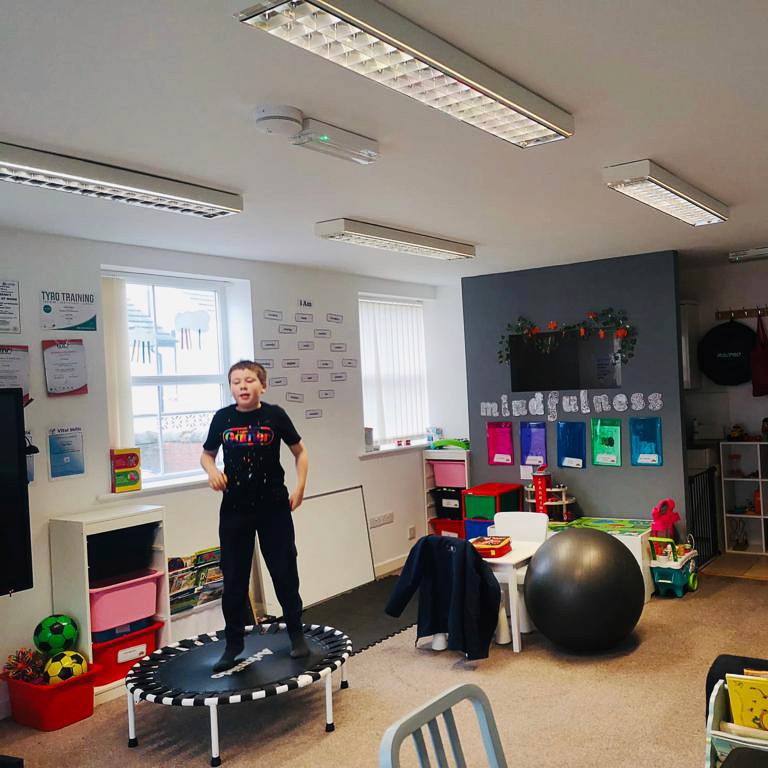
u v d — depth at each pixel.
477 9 1.97
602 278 6.35
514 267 6.60
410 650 4.78
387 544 6.91
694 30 2.14
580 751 3.28
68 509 4.43
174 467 5.41
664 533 5.71
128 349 4.95
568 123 2.76
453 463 7.32
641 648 4.52
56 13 1.88
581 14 2.02
